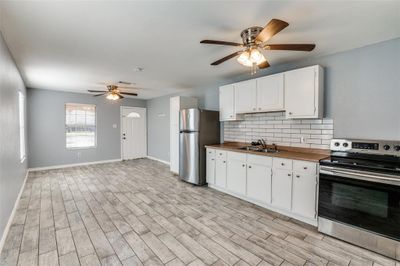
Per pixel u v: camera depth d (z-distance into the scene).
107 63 3.18
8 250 2.00
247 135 3.89
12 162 2.80
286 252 1.99
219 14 1.81
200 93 5.13
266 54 2.80
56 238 2.21
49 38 2.29
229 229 2.42
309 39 2.33
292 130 3.20
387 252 1.90
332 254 1.95
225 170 3.61
